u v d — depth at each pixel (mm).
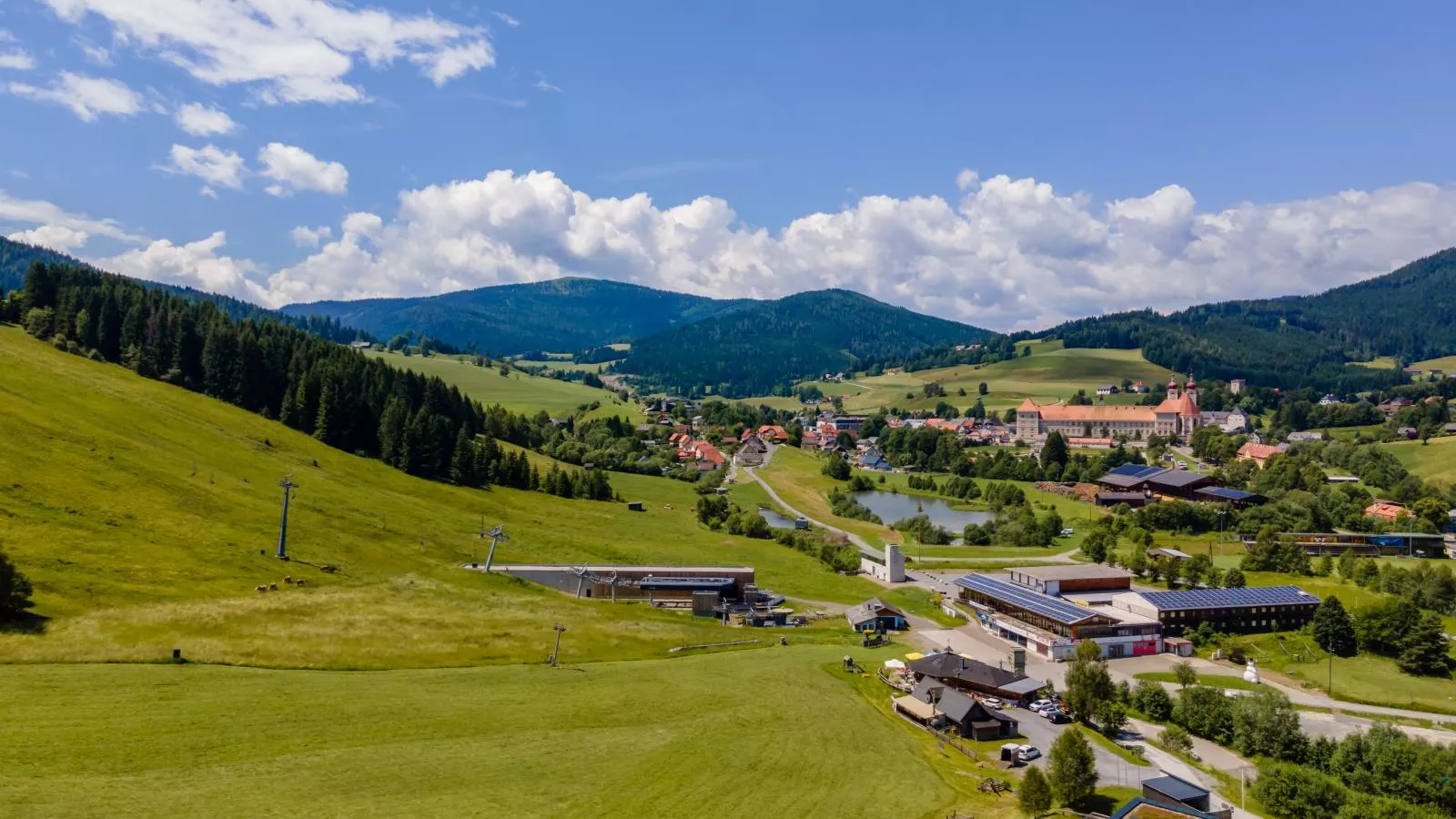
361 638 103688
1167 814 72438
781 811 69000
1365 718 112375
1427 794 85188
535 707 88250
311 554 136750
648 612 142375
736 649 123688
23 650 83438
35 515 117000
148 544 120562
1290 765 86625
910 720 98688
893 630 143000
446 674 96500
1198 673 128125
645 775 73438
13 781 58938
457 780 69000
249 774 65688
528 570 156500
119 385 198500
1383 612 138375
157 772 63938
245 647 94500
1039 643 134625
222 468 168625
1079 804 77375
